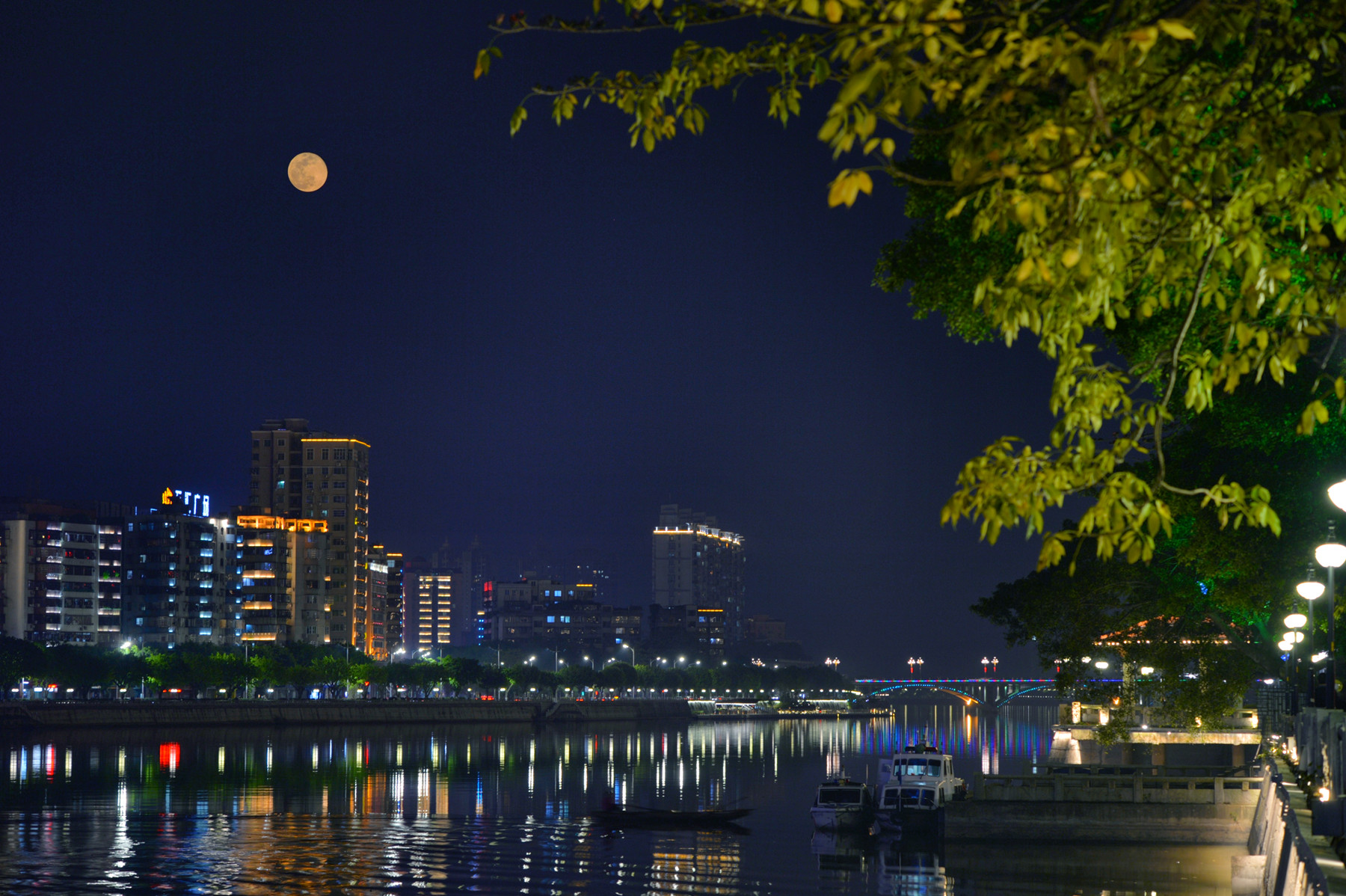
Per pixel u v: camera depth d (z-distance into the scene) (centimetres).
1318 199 868
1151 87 845
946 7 721
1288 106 1049
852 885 6012
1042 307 898
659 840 7625
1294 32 888
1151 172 800
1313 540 3969
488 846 7338
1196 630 6212
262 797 10212
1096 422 925
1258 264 848
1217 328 1877
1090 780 6594
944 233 2395
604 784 12112
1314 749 3500
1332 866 1652
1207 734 9362
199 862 6712
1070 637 6072
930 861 6656
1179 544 4797
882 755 18600
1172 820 6481
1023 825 6606
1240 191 861
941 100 754
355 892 5856
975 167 789
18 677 19988
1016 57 753
